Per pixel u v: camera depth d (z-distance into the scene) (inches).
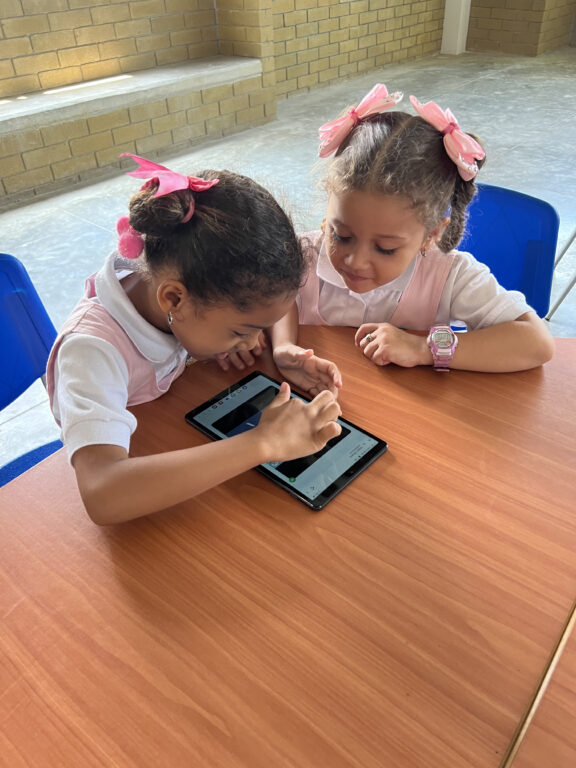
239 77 165.3
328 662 20.7
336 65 209.5
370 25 214.4
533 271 48.6
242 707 19.6
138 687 20.3
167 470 25.9
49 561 24.6
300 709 19.5
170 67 162.6
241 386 34.2
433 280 40.9
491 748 18.4
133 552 24.8
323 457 28.9
